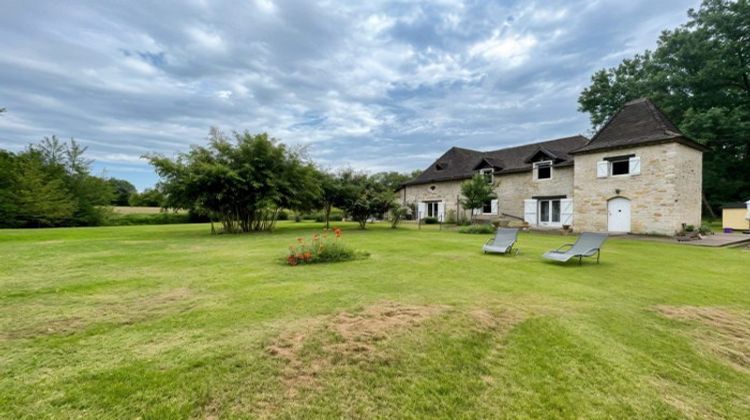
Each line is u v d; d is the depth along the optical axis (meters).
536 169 20.53
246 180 15.63
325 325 3.52
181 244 11.12
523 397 2.35
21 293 4.71
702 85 23.38
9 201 23.30
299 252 7.47
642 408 2.25
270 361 2.74
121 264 7.13
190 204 15.59
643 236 13.88
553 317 3.87
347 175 19.62
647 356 2.98
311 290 4.93
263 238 13.38
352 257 7.79
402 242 11.46
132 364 2.64
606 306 4.32
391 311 3.99
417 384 2.48
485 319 3.77
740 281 5.77
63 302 4.29
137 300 4.39
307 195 18.14
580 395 2.38
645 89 24.83
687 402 2.34
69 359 2.72
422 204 27.86
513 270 6.57
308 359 2.79
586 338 3.31
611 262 7.57
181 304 4.22
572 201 18.52
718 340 3.34
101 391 2.27
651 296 4.80
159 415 2.05
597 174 16.14
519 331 3.46
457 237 13.46
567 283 5.53
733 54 22.64
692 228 13.70
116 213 31.59
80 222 27.75
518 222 19.48
